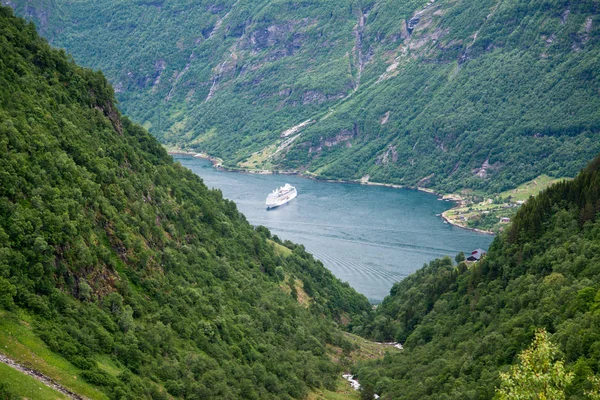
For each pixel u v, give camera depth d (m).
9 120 155.50
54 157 160.12
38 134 161.00
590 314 150.62
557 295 176.12
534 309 178.50
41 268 133.25
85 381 122.44
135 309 156.12
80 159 174.75
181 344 161.62
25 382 111.88
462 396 158.75
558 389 106.94
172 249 194.88
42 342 123.44
